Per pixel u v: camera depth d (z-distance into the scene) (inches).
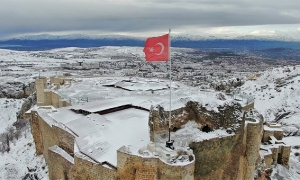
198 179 1152.8
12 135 2790.4
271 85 3848.4
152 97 2256.4
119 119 1675.7
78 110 1875.0
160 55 1117.1
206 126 1233.4
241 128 1195.3
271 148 1854.1
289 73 4055.1
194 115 1258.6
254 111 1434.5
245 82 4205.2
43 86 2492.6
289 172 1847.9
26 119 3184.1
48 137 1761.8
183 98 1301.7
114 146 1250.6
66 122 1676.9
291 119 2962.6
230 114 1211.2
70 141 1470.2
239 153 1206.9
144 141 1274.6
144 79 3929.6
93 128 1494.8
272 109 3221.0
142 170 1015.6
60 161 1419.8
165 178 984.3
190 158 1008.9
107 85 3267.7
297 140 2578.7
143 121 1617.9
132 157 1028.5
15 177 1899.6
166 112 1197.1
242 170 1269.7
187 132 1205.7
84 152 1230.9
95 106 1916.8
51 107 2080.5
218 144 1158.3
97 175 1131.9
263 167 1576.0
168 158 986.1
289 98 3341.5
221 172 1190.3
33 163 1962.4
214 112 1217.4
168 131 1176.8
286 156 1911.9
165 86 3154.5
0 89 5723.4
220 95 1408.7
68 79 3587.6
